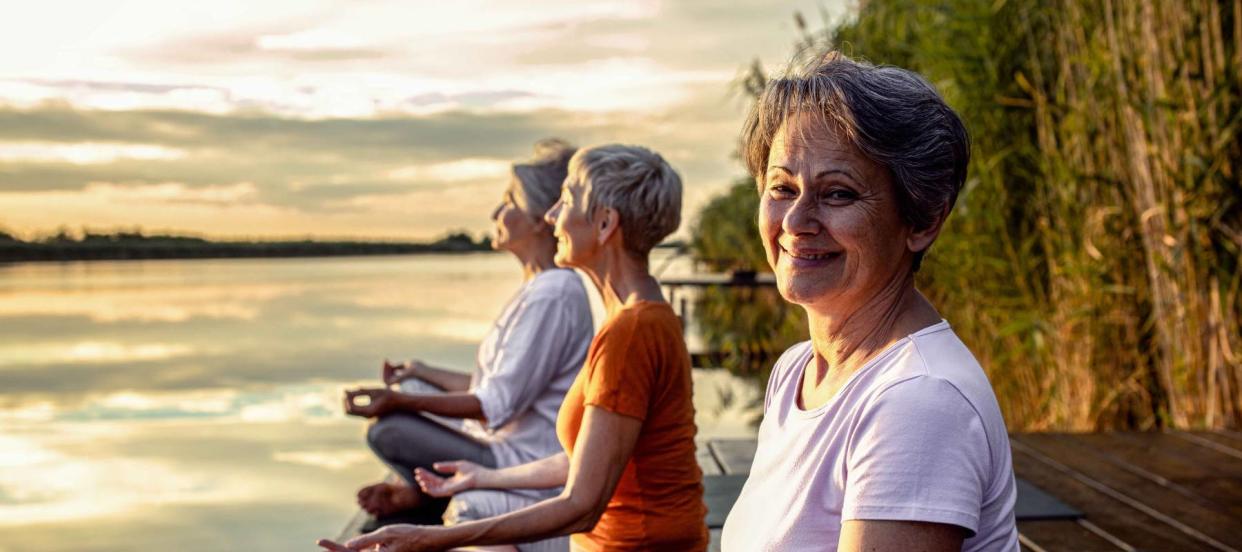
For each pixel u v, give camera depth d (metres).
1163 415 4.70
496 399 2.95
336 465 5.38
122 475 5.22
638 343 2.05
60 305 17.55
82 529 4.27
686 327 10.78
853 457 1.14
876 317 1.24
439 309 14.47
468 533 1.91
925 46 5.64
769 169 1.26
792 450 1.25
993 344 5.41
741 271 9.80
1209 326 4.52
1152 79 4.54
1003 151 5.16
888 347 1.20
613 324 2.09
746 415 6.76
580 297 3.03
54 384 8.41
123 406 7.34
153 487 4.97
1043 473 3.82
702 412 6.88
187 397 7.61
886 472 1.09
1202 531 3.12
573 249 2.28
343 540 3.03
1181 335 4.57
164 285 24.00
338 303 16.14
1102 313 4.78
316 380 8.23
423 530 1.88
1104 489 3.59
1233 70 4.37
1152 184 4.55
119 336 11.85
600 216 2.24
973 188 5.17
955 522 1.06
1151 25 4.55
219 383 8.19
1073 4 4.95
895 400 1.12
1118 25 4.74
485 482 2.51
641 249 2.25
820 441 1.21
